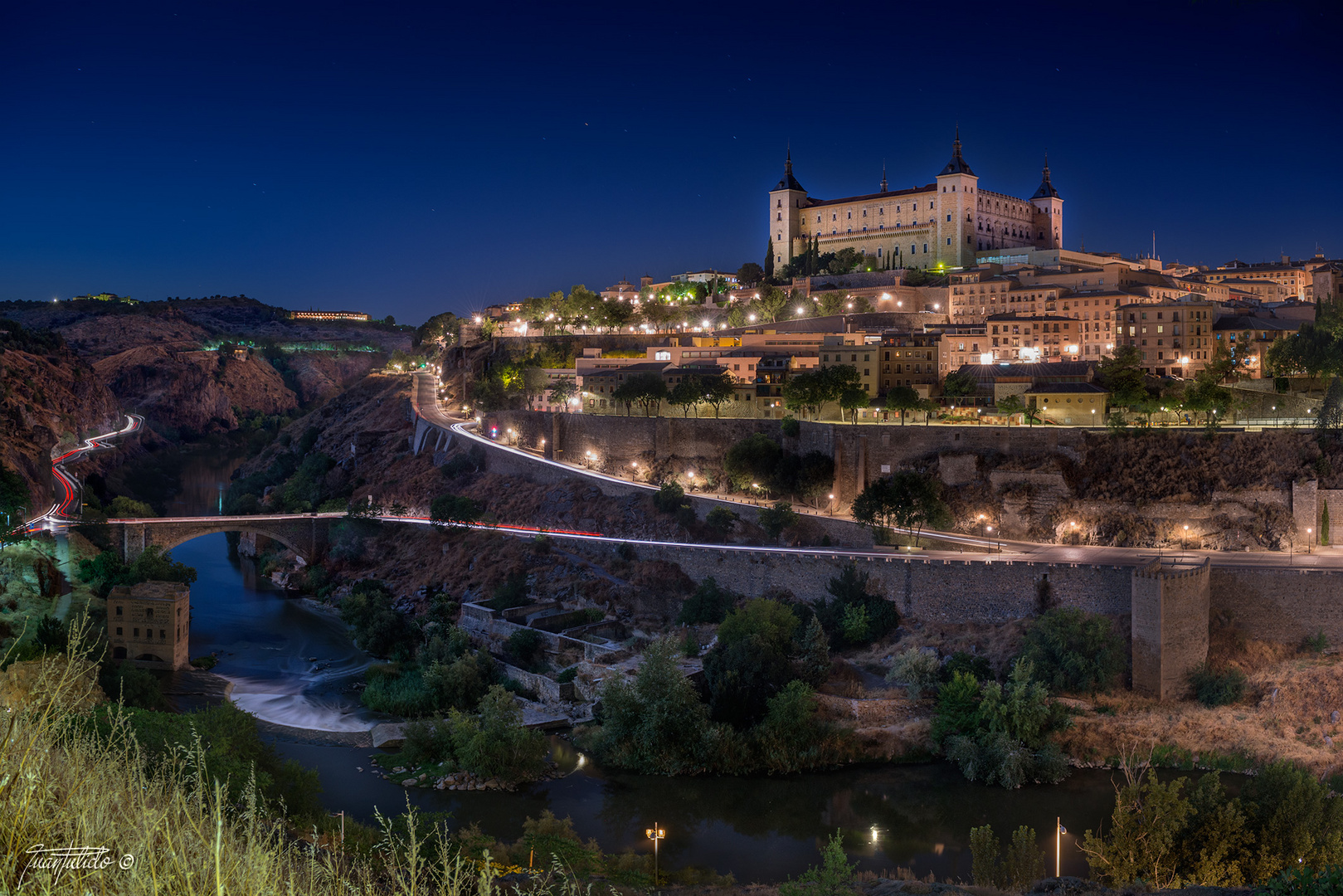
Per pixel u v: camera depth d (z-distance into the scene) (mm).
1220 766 99250
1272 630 113125
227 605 175625
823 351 197375
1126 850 75938
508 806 96438
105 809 19984
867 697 114188
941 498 149500
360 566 186500
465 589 162125
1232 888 56250
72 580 161875
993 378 180500
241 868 20484
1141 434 143500
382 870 35156
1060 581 119000
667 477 184500
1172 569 109000
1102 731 103750
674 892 70750
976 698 107500
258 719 120562
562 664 132875
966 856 86000
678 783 102750
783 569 137125
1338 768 95812
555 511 180750
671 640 115938
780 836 90688
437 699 124625
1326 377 172000
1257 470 135375
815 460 162625
